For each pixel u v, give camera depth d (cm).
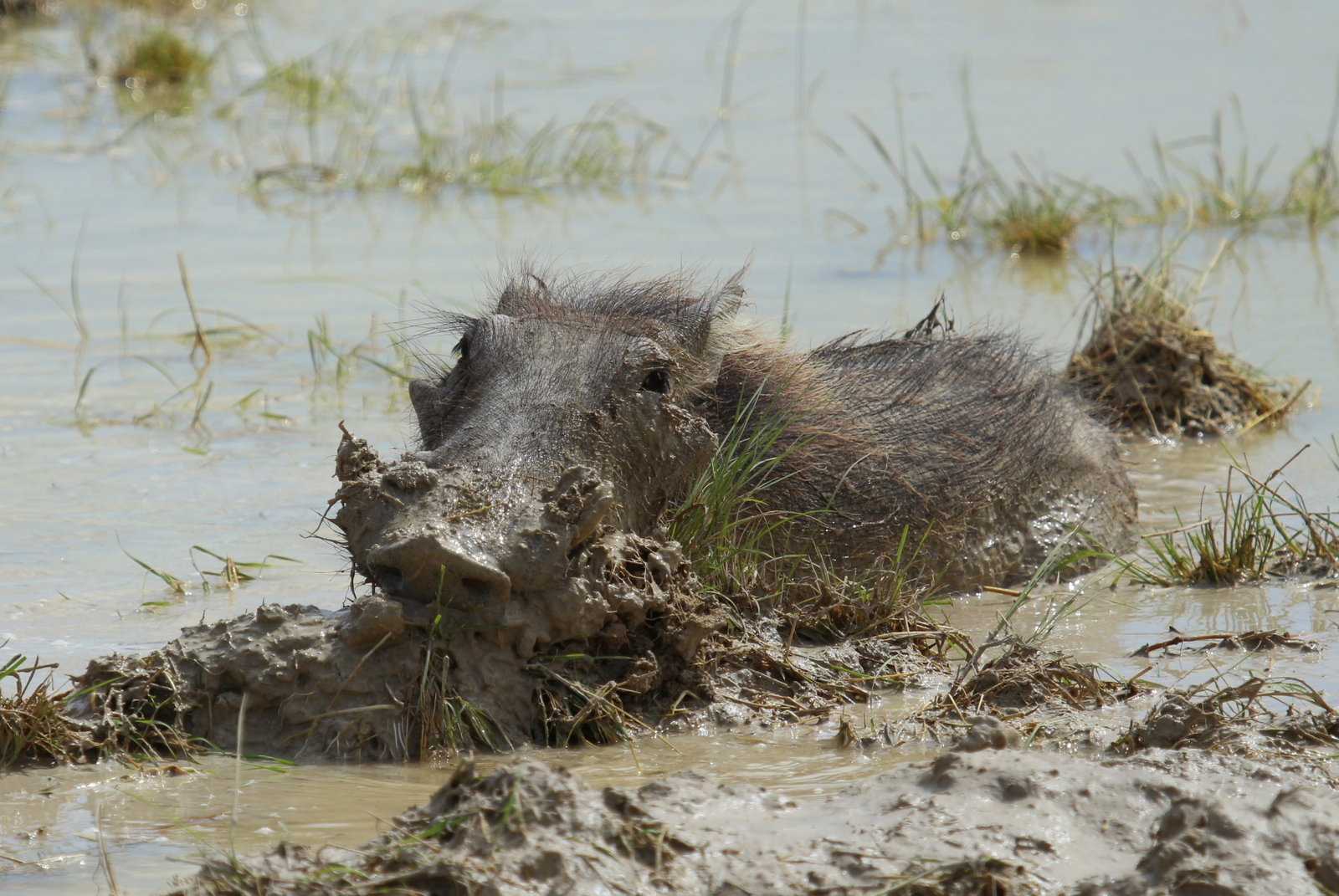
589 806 830
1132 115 3759
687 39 4956
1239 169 3247
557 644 1111
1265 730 1035
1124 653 1277
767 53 4712
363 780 1010
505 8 5609
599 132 3628
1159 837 833
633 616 1131
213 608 1352
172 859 877
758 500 1374
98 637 1278
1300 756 991
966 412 1638
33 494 1680
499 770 851
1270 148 3403
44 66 4334
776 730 1116
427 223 2975
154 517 1608
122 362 2203
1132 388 2067
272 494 1680
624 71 4425
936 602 1390
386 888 779
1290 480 1791
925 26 5219
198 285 2562
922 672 1235
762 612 1302
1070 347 2227
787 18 5397
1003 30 5103
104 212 3041
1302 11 5378
